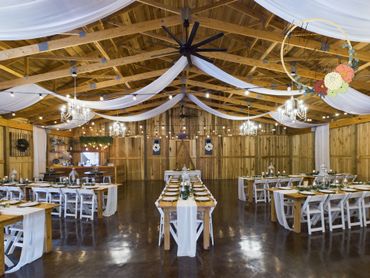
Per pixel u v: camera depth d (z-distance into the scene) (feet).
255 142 44.55
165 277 10.47
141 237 15.33
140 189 33.86
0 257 10.32
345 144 29.66
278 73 25.26
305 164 39.24
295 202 16.19
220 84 33.19
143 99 23.57
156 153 43.91
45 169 33.63
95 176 33.06
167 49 19.03
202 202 13.52
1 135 26.89
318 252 12.95
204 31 19.67
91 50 20.58
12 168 28.12
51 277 10.48
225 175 44.11
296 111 21.06
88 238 15.16
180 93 31.55
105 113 38.01
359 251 13.08
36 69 21.06
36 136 32.07
